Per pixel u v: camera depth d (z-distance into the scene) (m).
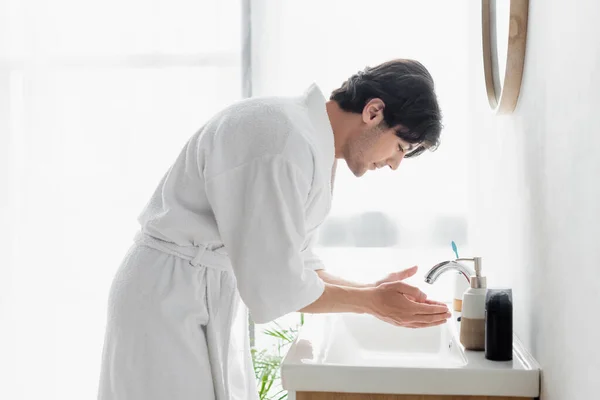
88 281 2.71
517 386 1.18
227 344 1.33
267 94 2.56
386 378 1.18
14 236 2.73
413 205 2.49
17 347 2.73
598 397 0.87
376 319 1.71
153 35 2.65
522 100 1.40
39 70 2.69
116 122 2.67
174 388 1.27
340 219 2.51
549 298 1.15
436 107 1.35
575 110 0.98
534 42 1.27
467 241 2.46
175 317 1.29
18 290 2.73
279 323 2.52
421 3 2.47
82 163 2.69
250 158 1.21
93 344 2.72
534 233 1.28
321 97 1.37
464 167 2.45
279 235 1.19
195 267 1.31
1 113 2.71
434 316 1.28
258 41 2.56
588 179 0.91
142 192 2.67
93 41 2.67
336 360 1.36
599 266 0.86
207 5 2.62
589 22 0.91
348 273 2.52
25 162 2.71
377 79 1.35
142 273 1.31
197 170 1.31
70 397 2.73
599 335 0.86
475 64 2.41
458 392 1.18
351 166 1.41
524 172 1.38
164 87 2.65
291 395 1.20
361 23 2.50
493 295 1.25
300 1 2.53
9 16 2.70
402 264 2.50
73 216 2.70
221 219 1.23
